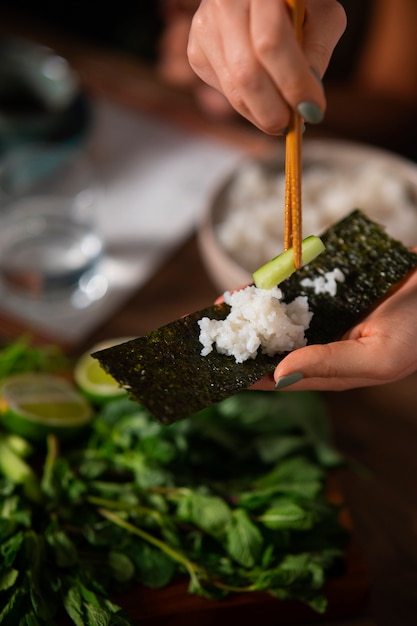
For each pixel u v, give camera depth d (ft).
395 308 1.78
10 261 2.72
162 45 4.09
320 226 2.69
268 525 1.96
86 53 3.74
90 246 2.80
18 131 2.99
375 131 3.55
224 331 1.69
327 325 1.79
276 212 2.74
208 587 1.91
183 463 2.12
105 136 3.41
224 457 2.19
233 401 2.26
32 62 3.21
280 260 1.67
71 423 2.17
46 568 1.88
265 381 1.72
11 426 2.15
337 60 4.22
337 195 2.78
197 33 1.60
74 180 3.14
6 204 2.98
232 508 2.04
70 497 2.01
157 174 3.26
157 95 3.56
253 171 2.86
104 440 2.19
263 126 1.55
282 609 1.95
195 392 1.62
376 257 1.88
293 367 1.63
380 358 1.69
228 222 2.73
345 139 3.47
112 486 2.05
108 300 2.74
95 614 1.78
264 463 2.15
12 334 2.60
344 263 1.87
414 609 2.05
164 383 1.61
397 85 3.97
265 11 1.48
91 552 1.97
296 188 1.56
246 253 2.62
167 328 1.69
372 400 2.51
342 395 2.51
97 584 1.84
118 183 3.20
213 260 2.53
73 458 2.15
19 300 2.72
